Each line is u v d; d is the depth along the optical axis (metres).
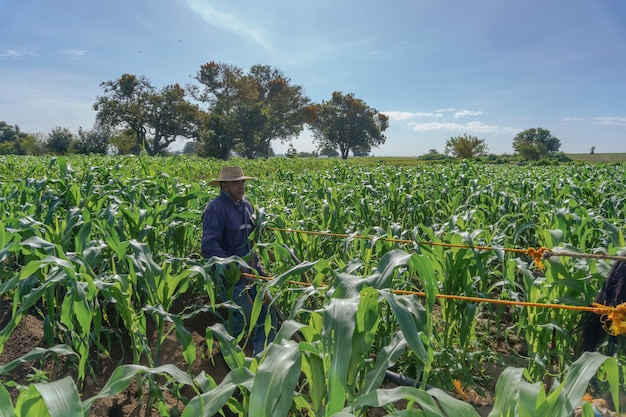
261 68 102.56
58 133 81.88
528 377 3.18
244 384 2.27
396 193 9.19
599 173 15.04
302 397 2.49
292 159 40.88
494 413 2.06
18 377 4.06
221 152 73.06
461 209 9.14
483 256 4.39
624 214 7.99
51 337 3.82
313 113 98.81
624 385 3.11
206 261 4.39
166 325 5.10
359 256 5.43
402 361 4.18
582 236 5.34
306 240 5.75
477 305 4.09
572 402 1.92
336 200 7.55
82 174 10.43
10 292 5.38
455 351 4.10
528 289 3.99
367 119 112.81
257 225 5.05
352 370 2.47
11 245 3.54
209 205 4.83
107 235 4.27
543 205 8.14
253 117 73.75
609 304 3.16
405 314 2.34
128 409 3.72
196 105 81.75
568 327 3.88
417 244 4.25
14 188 7.29
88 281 3.35
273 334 4.64
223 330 3.02
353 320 2.23
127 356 4.51
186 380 2.39
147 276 3.74
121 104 77.06
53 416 1.74
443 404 1.88
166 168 8.70
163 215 5.97
